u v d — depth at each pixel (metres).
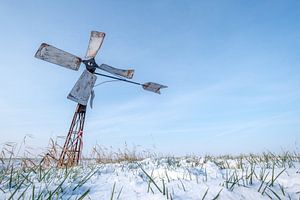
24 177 3.73
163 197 2.83
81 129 7.86
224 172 4.41
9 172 4.42
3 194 2.97
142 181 3.80
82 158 7.35
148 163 6.40
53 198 2.86
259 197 2.87
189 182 3.46
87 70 8.05
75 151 7.36
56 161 6.25
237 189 3.08
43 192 3.07
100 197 2.92
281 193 3.00
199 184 3.31
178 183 3.43
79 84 7.79
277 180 3.51
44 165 5.88
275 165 4.94
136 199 2.82
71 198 2.88
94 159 7.36
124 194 3.03
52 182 3.61
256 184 3.35
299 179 3.42
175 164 6.07
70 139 7.58
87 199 2.86
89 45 8.54
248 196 2.89
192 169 4.68
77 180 3.78
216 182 3.42
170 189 3.16
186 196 2.88
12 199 2.73
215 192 2.95
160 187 3.30
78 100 7.68
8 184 3.46
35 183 3.55
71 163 6.64
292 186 3.22
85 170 5.14
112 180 3.84
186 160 7.00
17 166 4.91
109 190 3.23
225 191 2.96
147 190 3.19
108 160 7.43
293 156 6.27
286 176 3.65
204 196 2.72
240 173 4.14
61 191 3.12
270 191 3.06
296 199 2.83
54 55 7.68
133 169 5.24
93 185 3.51
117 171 4.98
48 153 6.04
